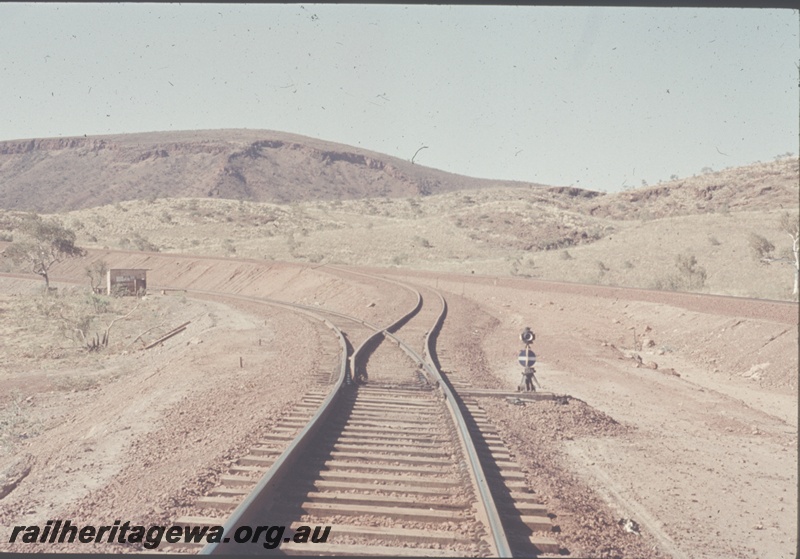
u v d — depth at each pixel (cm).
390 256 10094
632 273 7056
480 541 721
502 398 1606
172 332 4106
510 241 11806
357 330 2941
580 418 1460
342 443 1112
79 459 1198
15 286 8475
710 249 7806
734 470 1179
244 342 2750
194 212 16625
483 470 962
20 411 2220
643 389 1923
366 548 701
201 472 942
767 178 17350
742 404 1750
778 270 6019
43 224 7756
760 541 861
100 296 5741
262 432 1170
